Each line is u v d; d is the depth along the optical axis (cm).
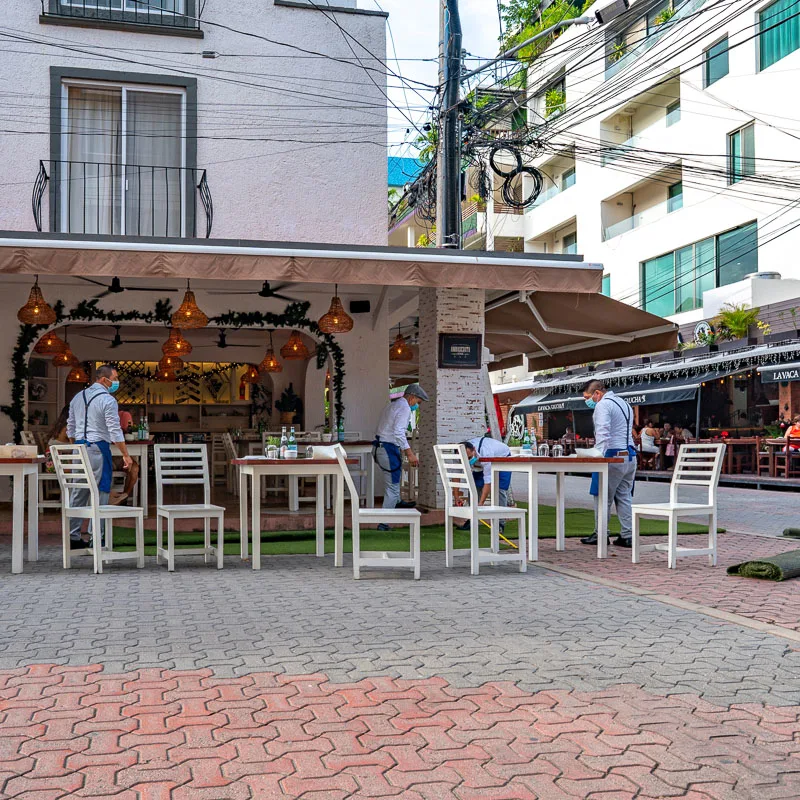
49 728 363
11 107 1226
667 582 716
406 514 730
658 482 2250
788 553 780
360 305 1426
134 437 1165
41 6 1240
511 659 469
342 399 1413
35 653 478
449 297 1171
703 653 482
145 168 1275
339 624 552
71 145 1258
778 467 2077
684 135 2581
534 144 2030
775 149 2252
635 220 2856
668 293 2698
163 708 388
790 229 2211
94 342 2045
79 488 834
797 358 1989
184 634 524
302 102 1323
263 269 955
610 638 516
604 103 2902
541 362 1662
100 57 1258
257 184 1301
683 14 2558
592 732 361
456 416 1166
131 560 841
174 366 1945
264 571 775
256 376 2108
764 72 2277
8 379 1280
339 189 1326
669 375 2436
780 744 348
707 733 359
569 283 1048
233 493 1487
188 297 1207
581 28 2891
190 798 298
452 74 1344
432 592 667
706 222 2505
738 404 2438
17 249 902
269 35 1319
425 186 2008
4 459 752
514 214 3497
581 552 909
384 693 410
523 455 924
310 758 333
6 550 906
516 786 309
